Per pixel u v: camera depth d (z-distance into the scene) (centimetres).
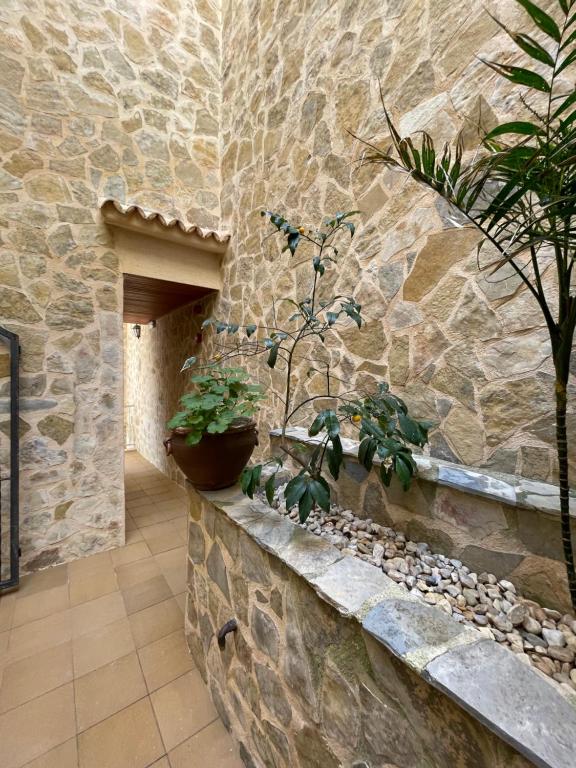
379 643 58
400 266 128
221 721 112
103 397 219
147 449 465
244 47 236
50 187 202
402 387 127
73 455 209
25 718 111
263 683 91
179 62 253
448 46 110
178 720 112
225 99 265
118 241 223
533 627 69
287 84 188
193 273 253
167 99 247
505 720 42
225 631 102
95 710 114
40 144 199
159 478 380
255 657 94
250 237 227
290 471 160
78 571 197
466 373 107
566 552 60
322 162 164
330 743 69
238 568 103
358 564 79
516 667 51
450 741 48
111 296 221
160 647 142
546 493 82
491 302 100
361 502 123
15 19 192
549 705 45
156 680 126
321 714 71
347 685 65
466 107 106
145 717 112
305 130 175
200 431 112
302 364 179
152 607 166
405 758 54
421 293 120
